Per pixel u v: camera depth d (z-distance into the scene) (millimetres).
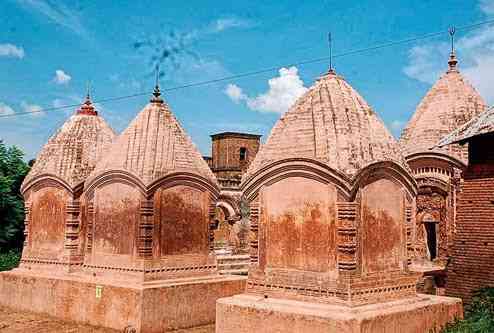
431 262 18891
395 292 13180
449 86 20172
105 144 21578
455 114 19531
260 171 13570
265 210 13609
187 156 18953
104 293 17484
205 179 19094
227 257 26047
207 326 17828
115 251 18266
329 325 11523
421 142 19438
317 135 12977
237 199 39281
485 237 14992
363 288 12414
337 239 12383
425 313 12961
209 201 19344
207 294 18156
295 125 13492
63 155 20938
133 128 18953
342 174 12258
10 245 32594
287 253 13133
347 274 12156
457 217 15828
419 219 19125
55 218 20781
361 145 12953
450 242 18438
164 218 18000
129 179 17984
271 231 13453
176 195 18391
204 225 19172
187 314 17562
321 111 13266
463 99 19859
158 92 19547
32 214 21578
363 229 12570
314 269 12672
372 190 12906
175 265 18172
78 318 18188
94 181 18984
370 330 11617
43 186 21266
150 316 16625
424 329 12883
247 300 13172
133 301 16641
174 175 18203
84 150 21078
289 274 13000
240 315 12828
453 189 18438
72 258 20031
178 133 19172
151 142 18344
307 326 11820
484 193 15125
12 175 32844
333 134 12836
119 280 17797
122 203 18281
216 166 55312
